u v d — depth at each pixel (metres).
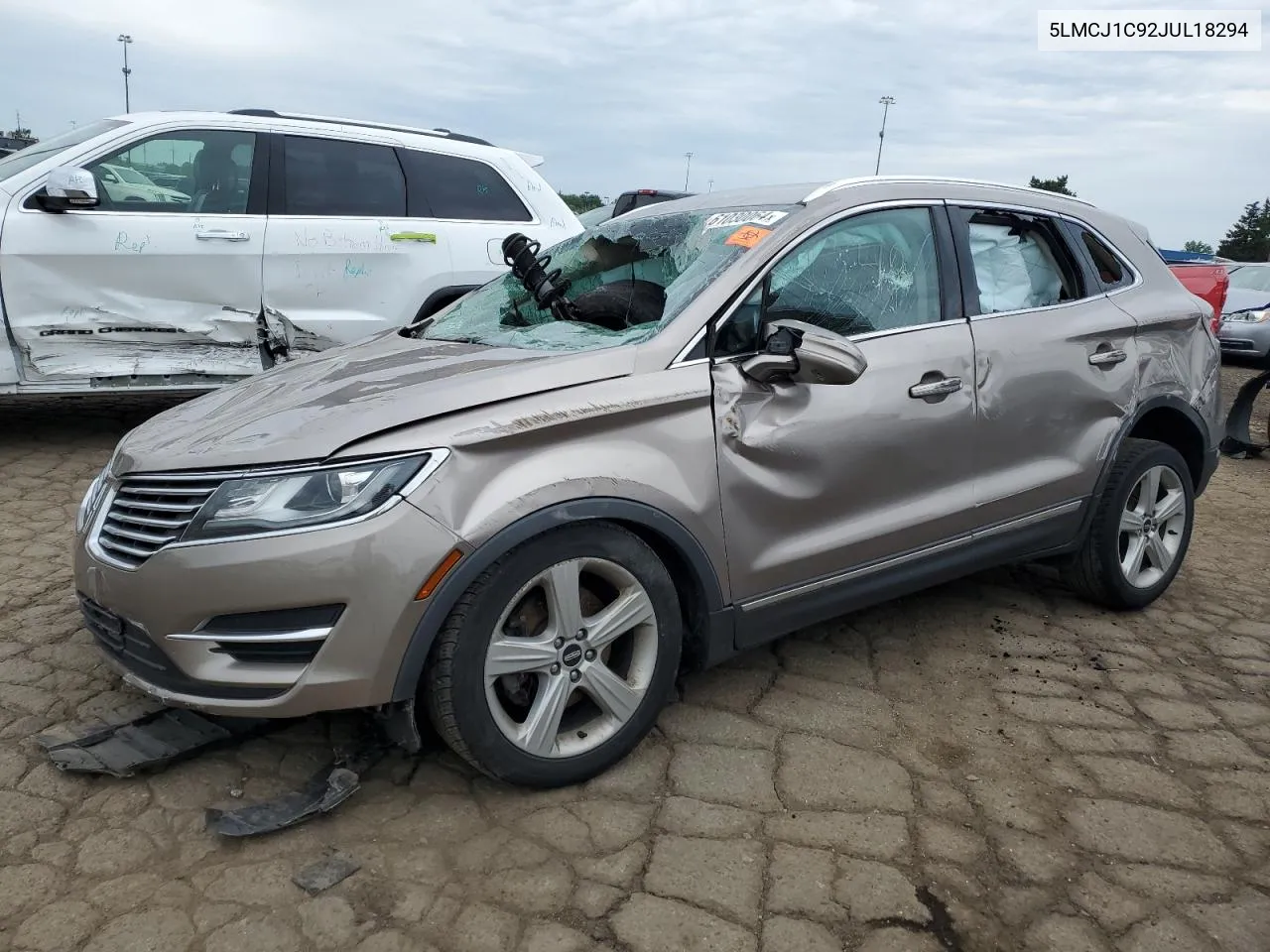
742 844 2.49
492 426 2.49
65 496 5.20
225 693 2.41
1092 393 3.78
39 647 3.49
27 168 5.43
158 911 2.19
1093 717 3.24
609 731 2.72
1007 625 3.98
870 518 3.22
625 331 3.05
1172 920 2.28
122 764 2.67
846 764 2.89
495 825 2.53
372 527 2.34
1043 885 2.39
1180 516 4.20
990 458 3.50
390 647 2.37
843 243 3.27
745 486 2.89
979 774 2.86
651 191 15.55
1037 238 3.87
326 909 2.21
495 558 2.43
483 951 2.10
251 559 2.33
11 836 2.44
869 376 3.16
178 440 2.68
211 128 5.78
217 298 5.73
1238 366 15.05
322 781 2.64
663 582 2.75
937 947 2.16
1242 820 2.69
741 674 3.44
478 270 6.44
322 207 6.00
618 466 2.63
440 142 6.50
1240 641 3.96
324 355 3.47
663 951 2.12
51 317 5.36
